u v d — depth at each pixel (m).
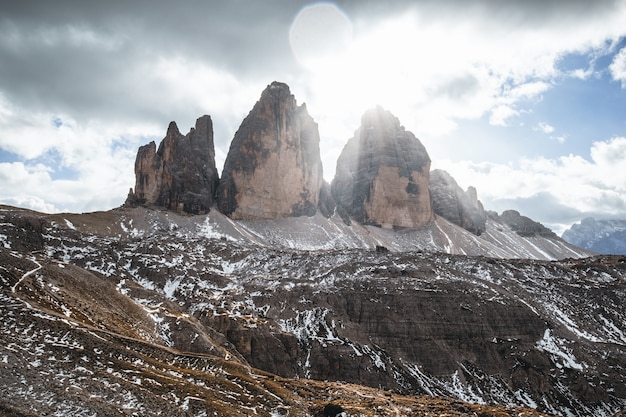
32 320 120.31
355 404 151.88
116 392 104.56
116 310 176.00
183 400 111.75
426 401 178.62
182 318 198.50
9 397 90.00
